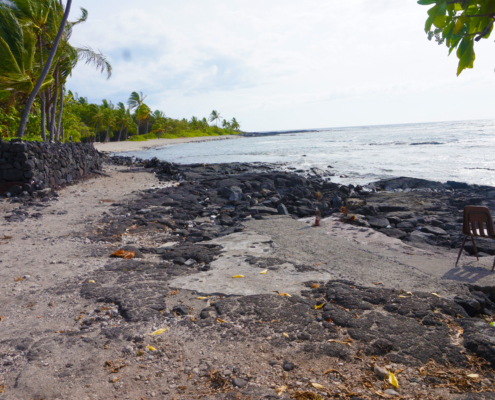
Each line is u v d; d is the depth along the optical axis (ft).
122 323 12.23
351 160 98.17
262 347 10.48
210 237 24.94
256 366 9.58
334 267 17.29
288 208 37.17
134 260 19.74
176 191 47.98
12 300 14.21
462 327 11.30
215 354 10.21
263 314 12.44
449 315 12.20
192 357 10.11
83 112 248.52
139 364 9.82
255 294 14.21
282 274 16.52
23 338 11.23
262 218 30.86
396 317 11.99
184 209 36.81
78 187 48.91
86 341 11.00
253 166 89.30
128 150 192.34
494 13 4.88
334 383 8.75
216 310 12.98
